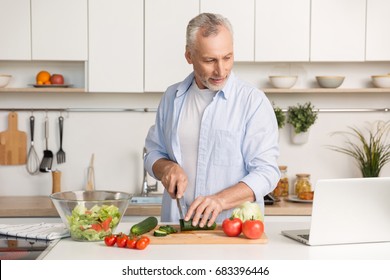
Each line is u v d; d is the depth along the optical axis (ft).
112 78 11.74
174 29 11.73
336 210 6.14
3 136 12.65
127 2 11.70
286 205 11.42
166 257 5.64
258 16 11.72
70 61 12.51
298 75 12.82
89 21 11.69
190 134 8.19
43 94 12.73
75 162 12.78
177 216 8.47
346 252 5.93
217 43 7.27
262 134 7.77
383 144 12.93
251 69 12.76
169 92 8.66
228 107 7.99
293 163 12.91
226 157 7.98
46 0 11.65
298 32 11.76
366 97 12.92
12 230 6.96
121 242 6.10
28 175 12.75
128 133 12.80
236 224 6.42
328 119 12.91
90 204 6.42
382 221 6.33
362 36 11.80
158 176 8.14
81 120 12.76
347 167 12.93
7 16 11.62
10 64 12.61
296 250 5.99
